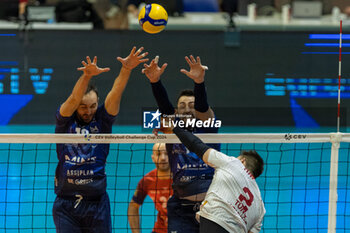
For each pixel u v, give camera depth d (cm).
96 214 1973
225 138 1948
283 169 3678
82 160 1948
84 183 1956
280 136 1964
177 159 1997
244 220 1658
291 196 2914
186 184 1984
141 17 2112
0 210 2850
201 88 1927
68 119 1970
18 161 3838
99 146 1983
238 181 1666
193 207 1991
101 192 1989
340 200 3055
